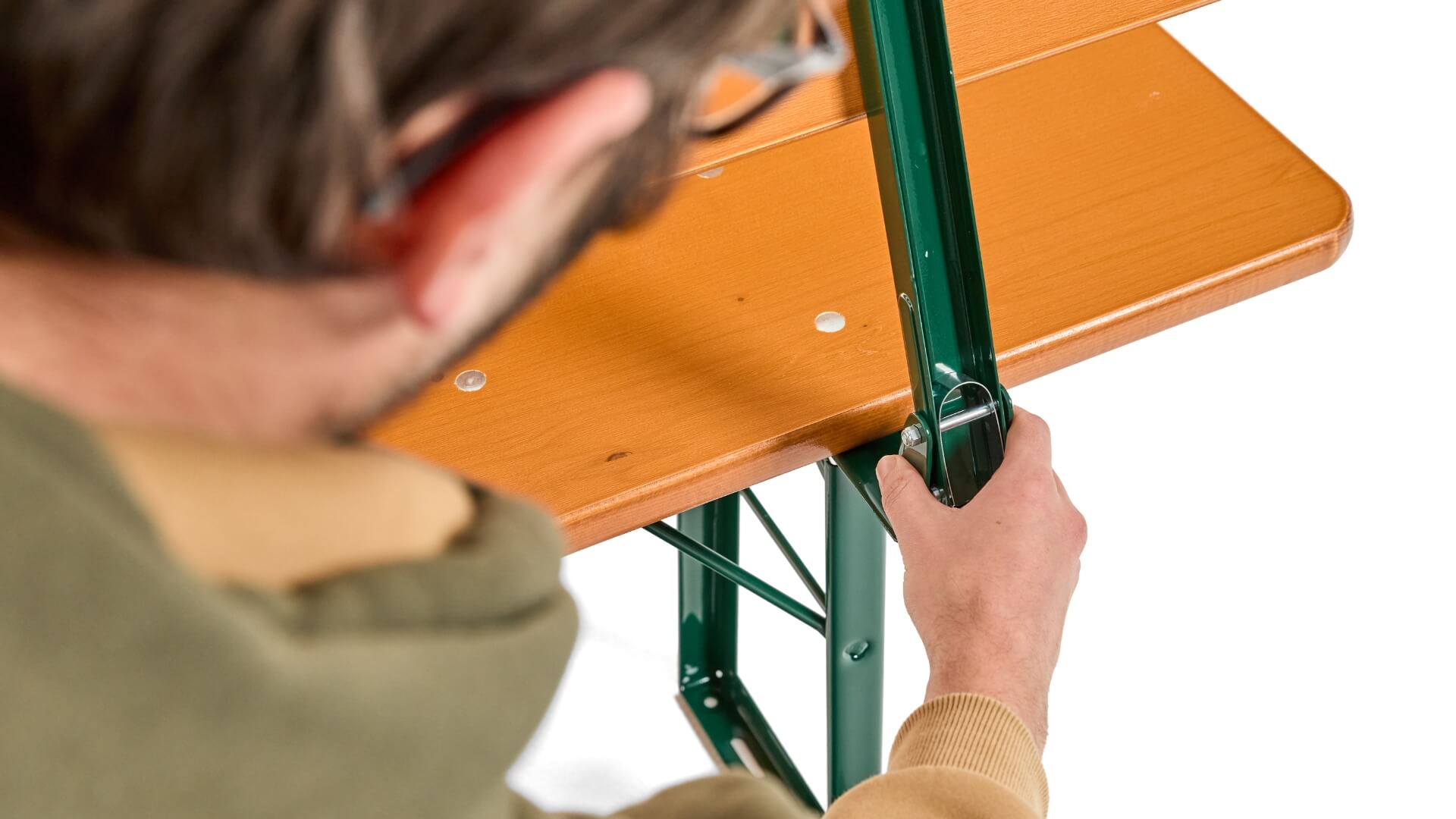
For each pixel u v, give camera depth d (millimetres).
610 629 2465
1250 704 2512
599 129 271
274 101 248
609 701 2371
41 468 246
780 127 1164
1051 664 1026
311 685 276
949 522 1110
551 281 340
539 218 310
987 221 1377
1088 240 1353
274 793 281
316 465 314
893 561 2549
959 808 701
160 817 270
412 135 267
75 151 249
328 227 262
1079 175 1414
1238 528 2703
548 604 345
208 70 244
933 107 1069
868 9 1012
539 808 444
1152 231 1354
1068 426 2844
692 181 1426
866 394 1238
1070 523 1107
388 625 301
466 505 354
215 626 260
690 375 1257
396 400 329
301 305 281
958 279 1141
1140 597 2627
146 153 248
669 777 2303
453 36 255
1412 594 2619
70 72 242
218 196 253
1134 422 2852
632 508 1180
